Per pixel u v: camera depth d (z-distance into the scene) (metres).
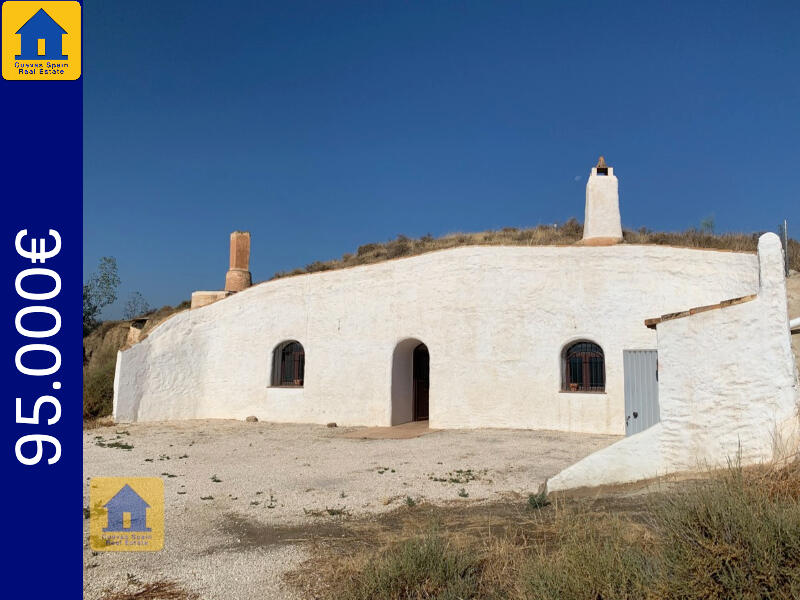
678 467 7.43
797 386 6.92
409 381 17.89
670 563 4.15
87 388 19.45
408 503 8.06
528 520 6.77
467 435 14.31
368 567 5.36
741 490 4.44
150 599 5.14
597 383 14.81
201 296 23.14
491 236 28.14
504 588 4.89
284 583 5.36
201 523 7.46
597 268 14.95
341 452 12.71
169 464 11.53
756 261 13.87
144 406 18.48
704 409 7.36
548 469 10.23
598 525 5.79
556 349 15.01
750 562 3.88
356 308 17.58
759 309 7.20
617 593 4.18
